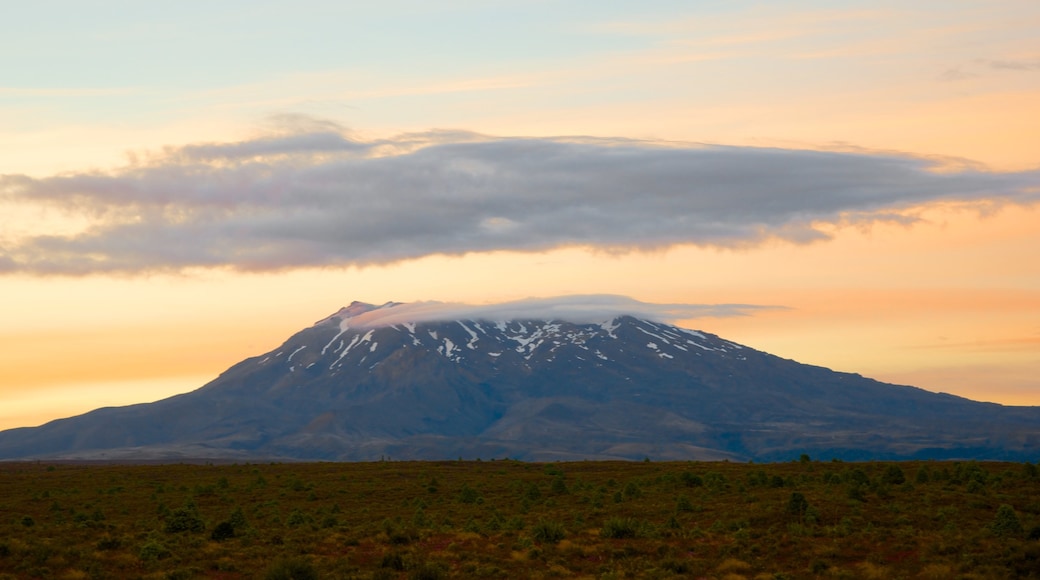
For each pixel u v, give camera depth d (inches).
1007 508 2760.8
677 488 3998.5
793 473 4456.2
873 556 2519.7
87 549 2694.4
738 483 4010.8
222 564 2551.7
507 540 2888.8
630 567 2524.6
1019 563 2394.2
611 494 3890.3
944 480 3725.4
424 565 2464.3
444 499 4082.2
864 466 4608.8
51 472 6569.9
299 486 4626.0
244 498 4237.2
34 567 2444.6
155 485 4963.1
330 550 2773.1
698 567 2504.9
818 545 2669.8
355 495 4293.8
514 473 5506.9
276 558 2588.6
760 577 2379.4
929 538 2679.6
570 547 2719.0
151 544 2704.2
